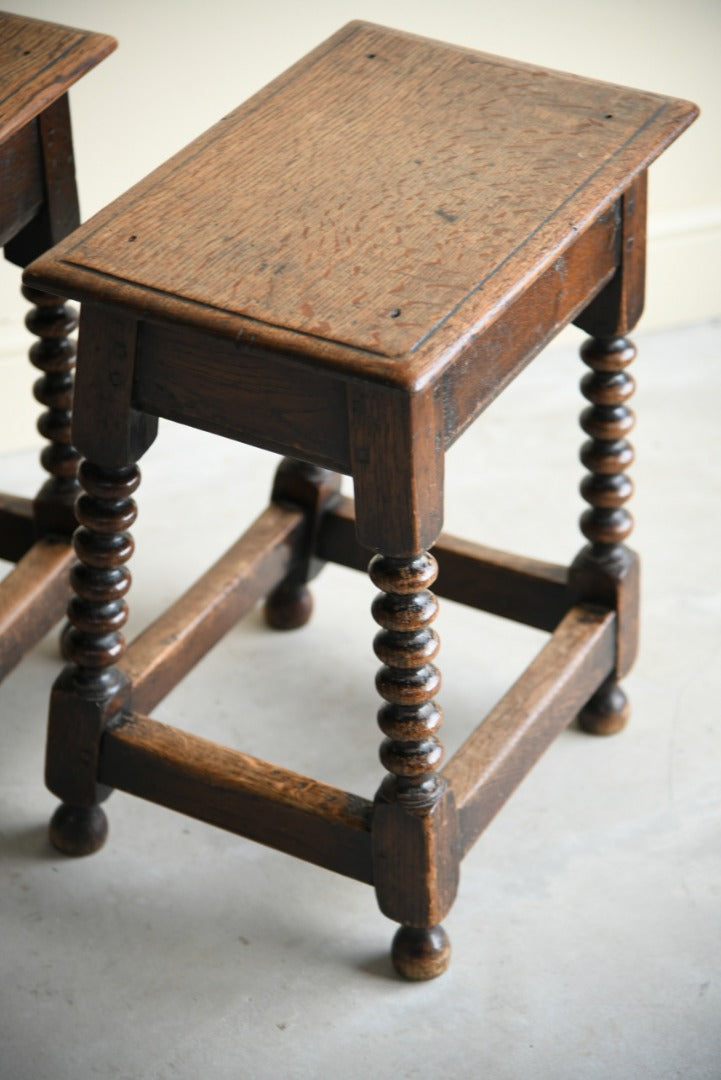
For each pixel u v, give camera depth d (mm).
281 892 1988
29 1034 1787
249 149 1759
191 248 1610
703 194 3070
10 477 2781
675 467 2775
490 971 1865
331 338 1479
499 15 2762
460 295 1524
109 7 2537
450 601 2422
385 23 2717
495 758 1884
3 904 1959
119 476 1779
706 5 2846
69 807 2018
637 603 2154
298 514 2275
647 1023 1792
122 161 2686
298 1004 1831
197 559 2568
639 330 3160
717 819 2072
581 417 2055
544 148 1732
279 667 2354
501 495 2719
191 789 1883
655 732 2217
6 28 1928
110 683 1915
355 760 2182
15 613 2100
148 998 1836
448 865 1812
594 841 2043
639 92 1820
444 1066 1750
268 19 2646
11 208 1916
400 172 1707
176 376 1643
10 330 2748
